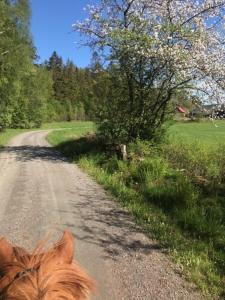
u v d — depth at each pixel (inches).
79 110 4303.6
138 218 358.6
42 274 54.6
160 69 714.2
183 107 772.6
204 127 1963.6
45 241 67.5
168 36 685.3
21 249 66.4
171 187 446.0
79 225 335.0
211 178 514.9
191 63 678.5
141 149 685.9
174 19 720.3
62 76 4475.9
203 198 432.5
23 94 2501.2
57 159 805.9
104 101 778.8
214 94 718.5
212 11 701.9
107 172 602.9
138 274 242.8
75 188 488.1
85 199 429.1
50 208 387.9
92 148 816.9
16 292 51.3
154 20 724.0
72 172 617.6
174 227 335.6
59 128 2746.1
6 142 1347.2
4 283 54.7
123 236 309.9
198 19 698.8
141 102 749.3
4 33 1419.8
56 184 515.2
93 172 600.1
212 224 336.5
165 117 772.0
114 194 453.4
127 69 730.2
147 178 506.6
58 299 51.2
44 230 320.8
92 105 790.5
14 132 2027.6
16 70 1453.0
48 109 3627.0
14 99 1745.8
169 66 693.3
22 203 407.2
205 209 385.7
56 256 60.4
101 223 342.3
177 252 277.0
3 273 57.1
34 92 2630.4
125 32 684.1
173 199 412.8
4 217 355.3
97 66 772.6
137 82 743.1
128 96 769.6
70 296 52.3
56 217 356.8
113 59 725.9
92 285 55.8
